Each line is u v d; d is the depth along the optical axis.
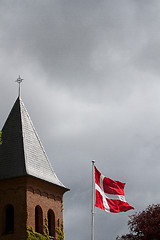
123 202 47.56
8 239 50.22
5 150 55.12
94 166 47.56
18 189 51.59
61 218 55.34
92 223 45.06
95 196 47.12
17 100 59.19
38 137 58.09
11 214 51.81
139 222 55.84
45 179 54.09
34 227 51.00
